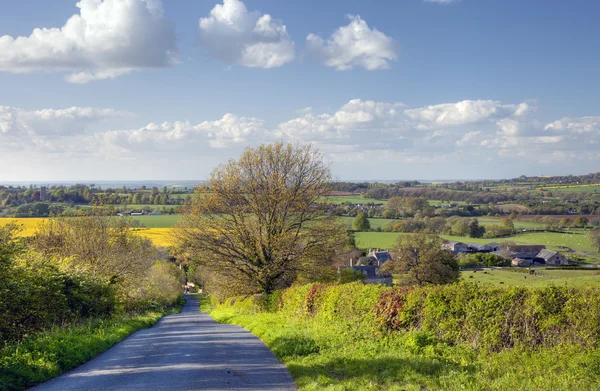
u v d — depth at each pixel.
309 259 30.83
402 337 11.98
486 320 10.38
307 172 32.16
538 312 9.53
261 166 31.45
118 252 31.95
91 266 27.77
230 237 30.77
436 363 9.49
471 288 11.12
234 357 12.44
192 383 9.30
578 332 8.91
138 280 36.31
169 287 54.28
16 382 9.16
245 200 30.94
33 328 16.55
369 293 14.64
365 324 14.21
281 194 30.44
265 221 30.89
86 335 15.75
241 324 23.92
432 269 57.12
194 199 31.36
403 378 8.73
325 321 16.64
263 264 30.80
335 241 31.70
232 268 30.94
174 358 12.56
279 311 24.77
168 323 28.34
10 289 14.74
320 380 9.01
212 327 23.12
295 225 31.50
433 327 11.76
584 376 7.62
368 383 8.55
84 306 22.09
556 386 7.38
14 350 11.38
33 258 19.33
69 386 9.26
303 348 12.37
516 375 8.14
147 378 9.88
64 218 31.66
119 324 21.84
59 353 11.77
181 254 31.61
